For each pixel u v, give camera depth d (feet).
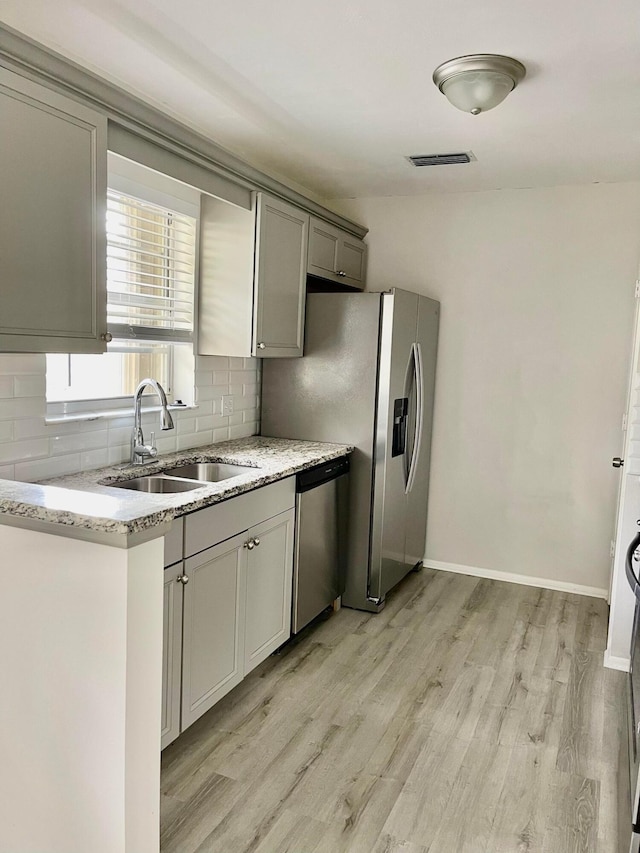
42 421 7.83
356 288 14.06
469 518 14.08
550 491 13.38
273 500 9.30
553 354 13.11
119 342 9.57
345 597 12.21
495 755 7.84
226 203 10.14
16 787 5.44
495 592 13.17
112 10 6.55
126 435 9.27
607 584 13.12
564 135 9.82
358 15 6.49
